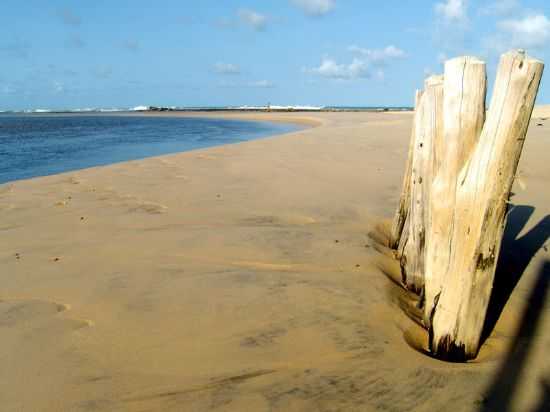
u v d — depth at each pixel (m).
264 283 3.67
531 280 3.97
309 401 2.30
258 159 11.99
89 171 10.09
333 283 3.68
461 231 2.72
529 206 6.61
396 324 3.13
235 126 42.84
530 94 2.54
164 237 4.92
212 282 3.69
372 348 2.79
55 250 4.58
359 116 57.09
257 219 5.77
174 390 2.38
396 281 3.99
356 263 4.16
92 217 5.92
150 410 2.24
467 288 2.71
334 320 3.10
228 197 7.14
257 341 2.84
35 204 6.76
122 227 5.41
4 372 2.53
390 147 15.09
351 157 12.33
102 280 3.77
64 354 2.71
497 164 2.61
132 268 4.04
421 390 2.40
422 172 3.62
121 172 9.87
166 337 2.89
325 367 2.59
